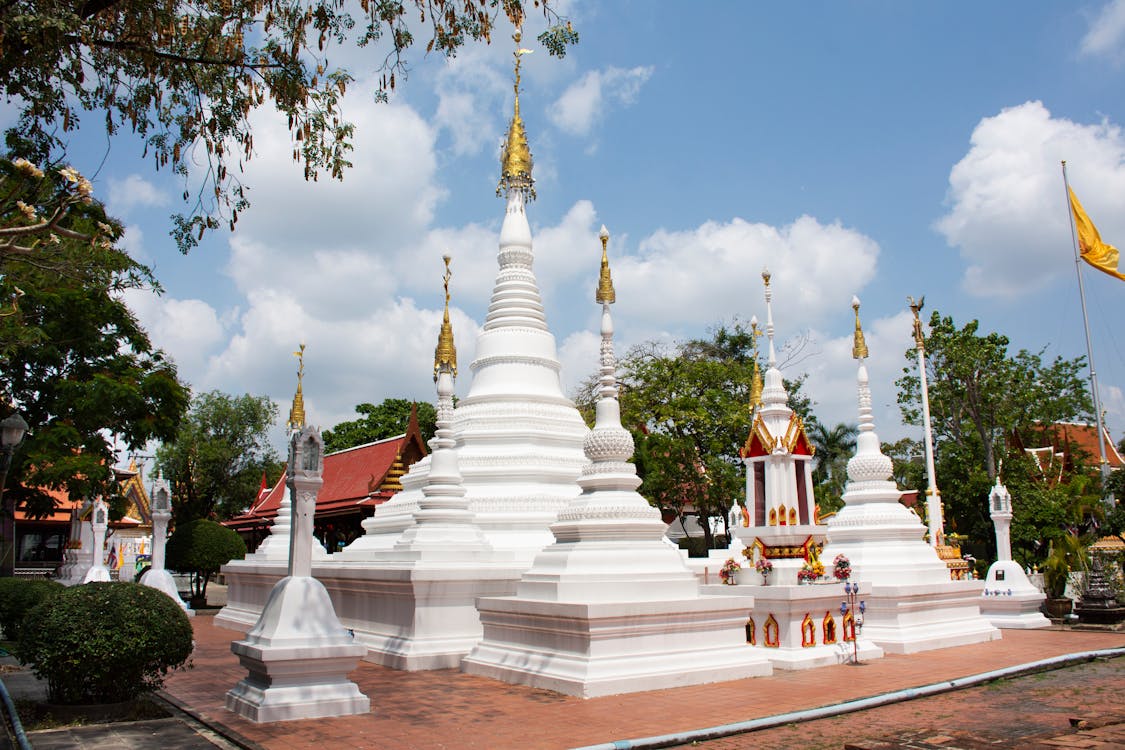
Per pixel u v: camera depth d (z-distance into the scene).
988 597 23.75
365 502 34.12
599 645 13.22
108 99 15.00
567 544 14.78
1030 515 37.19
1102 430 40.38
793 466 18.44
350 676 15.12
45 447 27.42
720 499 43.66
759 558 17.75
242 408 64.19
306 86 14.77
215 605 36.47
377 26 14.59
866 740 9.98
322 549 25.00
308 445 12.66
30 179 13.23
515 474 20.75
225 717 11.60
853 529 20.58
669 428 44.88
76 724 11.30
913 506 39.72
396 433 67.50
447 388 19.58
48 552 48.09
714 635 14.53
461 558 17.80
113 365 30.02
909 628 18.72
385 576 17.11
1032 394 42.62
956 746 9.58
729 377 45.97
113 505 31.00
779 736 10.35
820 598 16.44
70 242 15.76
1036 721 11.15
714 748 9.80
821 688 13.43
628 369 47.69
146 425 29.45
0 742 9.77
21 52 12.66
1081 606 23.97
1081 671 15.66
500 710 11.85
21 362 28.56
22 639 11.88
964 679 13.92
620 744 9.56
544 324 24.23
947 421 44.66
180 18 14.38
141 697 12.38
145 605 12.16
